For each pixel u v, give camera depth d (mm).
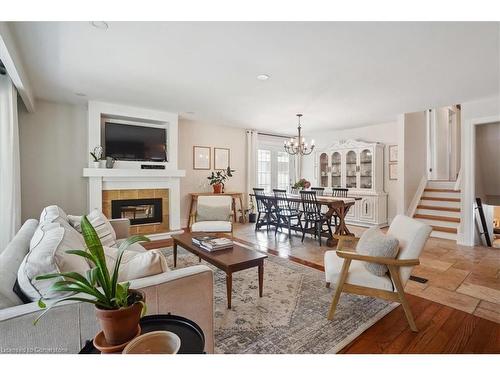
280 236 4922
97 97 3928
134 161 4680
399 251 2014
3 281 1092
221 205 4375
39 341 993
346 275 2021
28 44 2344
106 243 2434
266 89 3533
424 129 6113
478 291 2545
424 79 3180
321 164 6906
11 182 3068
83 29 2104
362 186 6031
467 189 4219
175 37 2219
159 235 4680
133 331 874
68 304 1051
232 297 2408
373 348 1697
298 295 2453
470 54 2518
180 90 3586
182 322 1048
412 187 5551
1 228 3018
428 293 2500
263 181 7230
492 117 3932
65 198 4301
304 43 2309
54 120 4191
